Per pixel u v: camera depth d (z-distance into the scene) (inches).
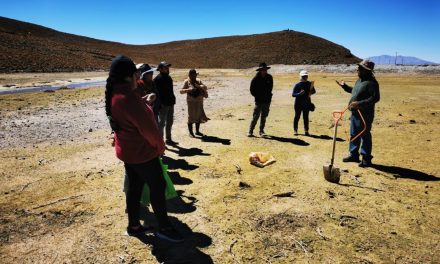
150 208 196.7
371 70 255.9
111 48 4776.1
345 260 151.0
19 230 173.3
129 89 137.6
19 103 647.8
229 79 1462.8
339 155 305.7
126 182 195.8
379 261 150.8
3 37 2297.0
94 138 364.5
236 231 173.2
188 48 4990.2
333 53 4451.3
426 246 162.6
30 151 312.8
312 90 370.9
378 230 176.2
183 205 201.2
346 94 771.4
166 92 320.2
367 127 266.1
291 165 275.7
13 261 147.9
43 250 156.1
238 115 506.9
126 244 160.6
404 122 443.5
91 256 151.5
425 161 286.8
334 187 230.2
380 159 292.4
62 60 2225.6
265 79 358.6
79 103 656.4
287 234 171.2
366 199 212.5
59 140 354.9
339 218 187.8
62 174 253.0
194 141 353.7
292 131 402.3
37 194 217.5
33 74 1646.2
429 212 196.4
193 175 251.4
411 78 1317.7
